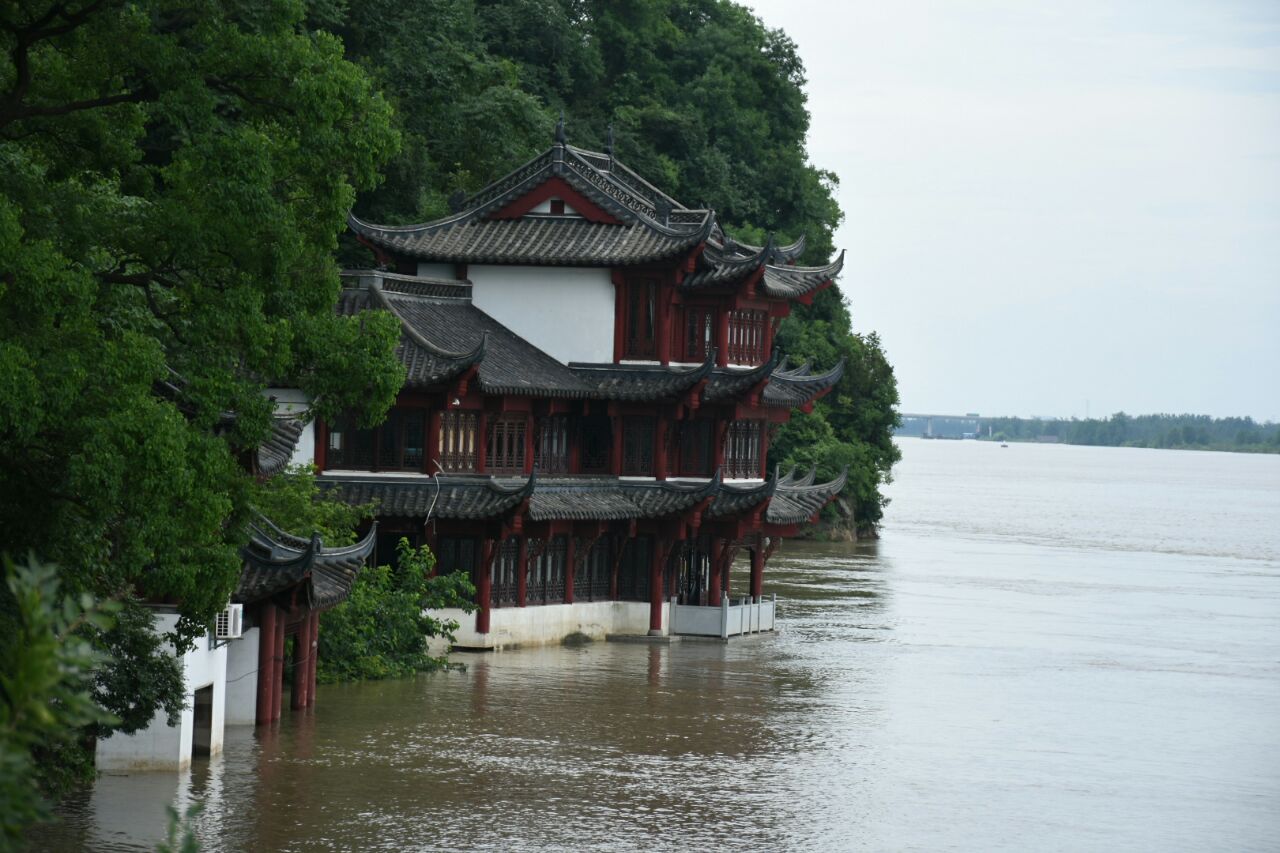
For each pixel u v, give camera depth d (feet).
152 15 130.82
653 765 167.94
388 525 232.94
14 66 127.75
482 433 239.91
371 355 135.85
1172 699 219.00
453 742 173.68
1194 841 146.20
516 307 260.42
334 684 206.08
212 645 151.94
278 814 140.67
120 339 120.26
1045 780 168.25
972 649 260.42
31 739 55.47
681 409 256.93
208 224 124.16
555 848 136.46
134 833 129.90
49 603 55.83
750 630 266.98
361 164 132.77
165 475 112.57
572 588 251.39
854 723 194.18
